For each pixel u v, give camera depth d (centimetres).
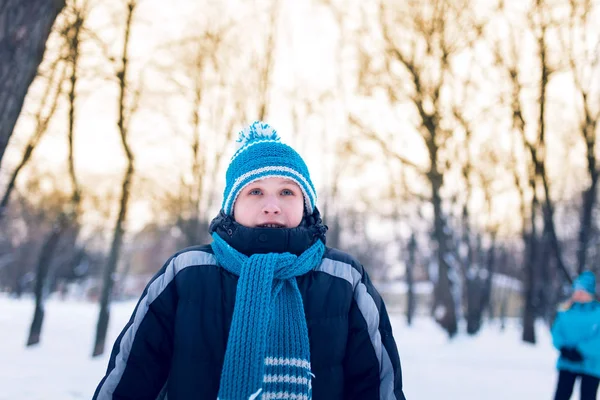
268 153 148
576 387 714
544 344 1452
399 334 1581
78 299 3744
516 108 1402
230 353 125
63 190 1884
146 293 141
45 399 591
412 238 2308
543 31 1315
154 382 136
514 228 2208
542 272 1777
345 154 1816
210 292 137
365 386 143
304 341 129
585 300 502
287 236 141
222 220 149
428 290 4284
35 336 1069
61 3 366
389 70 1474
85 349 1068
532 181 1477
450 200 1670
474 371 934
